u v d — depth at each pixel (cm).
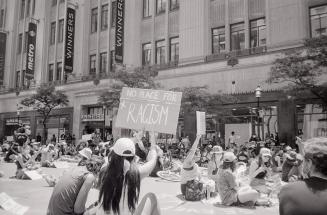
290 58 1784
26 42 4459
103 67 3612
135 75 2478
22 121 4212
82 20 3809
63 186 388
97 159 852
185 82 2798
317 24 2300
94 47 3709
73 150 2731
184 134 2681
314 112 2147
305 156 284
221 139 2425
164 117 498
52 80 4075
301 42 2116
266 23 2497
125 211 335
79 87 3606
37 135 3678
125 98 517
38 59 4203
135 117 507
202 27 2831
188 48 2897
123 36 3341
